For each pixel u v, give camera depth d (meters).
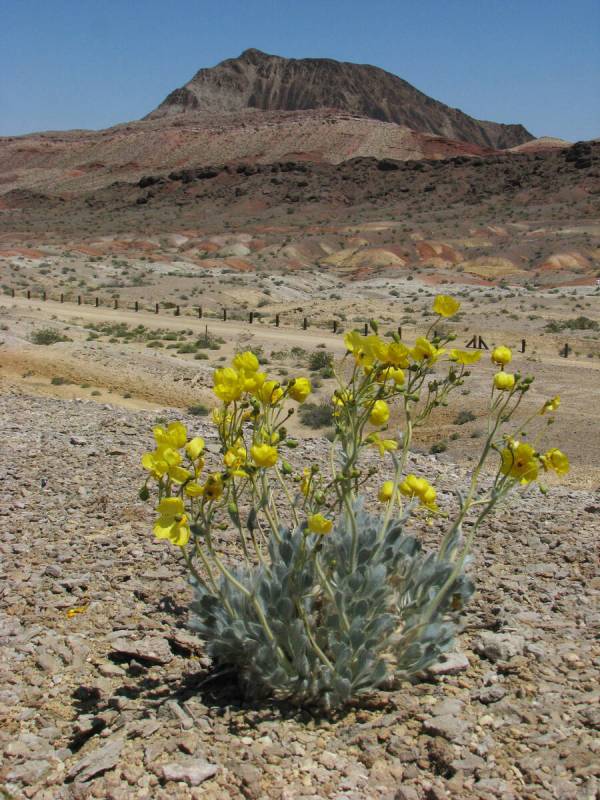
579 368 32.72
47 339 36.06
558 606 4.63
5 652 4.21
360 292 81.00
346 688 3.32
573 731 3.21
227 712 3.49
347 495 3.55
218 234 136.38
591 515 6.88
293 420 24.53
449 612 3.88
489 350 39.84
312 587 3.60
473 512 6.95
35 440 10.19
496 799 2.80
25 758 3.28
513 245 116.88
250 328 47.53
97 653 4.21
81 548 5.94
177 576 5.30
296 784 2.97
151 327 46.03
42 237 136.62
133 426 11.51
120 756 3.18
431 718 3.29
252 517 3.44
